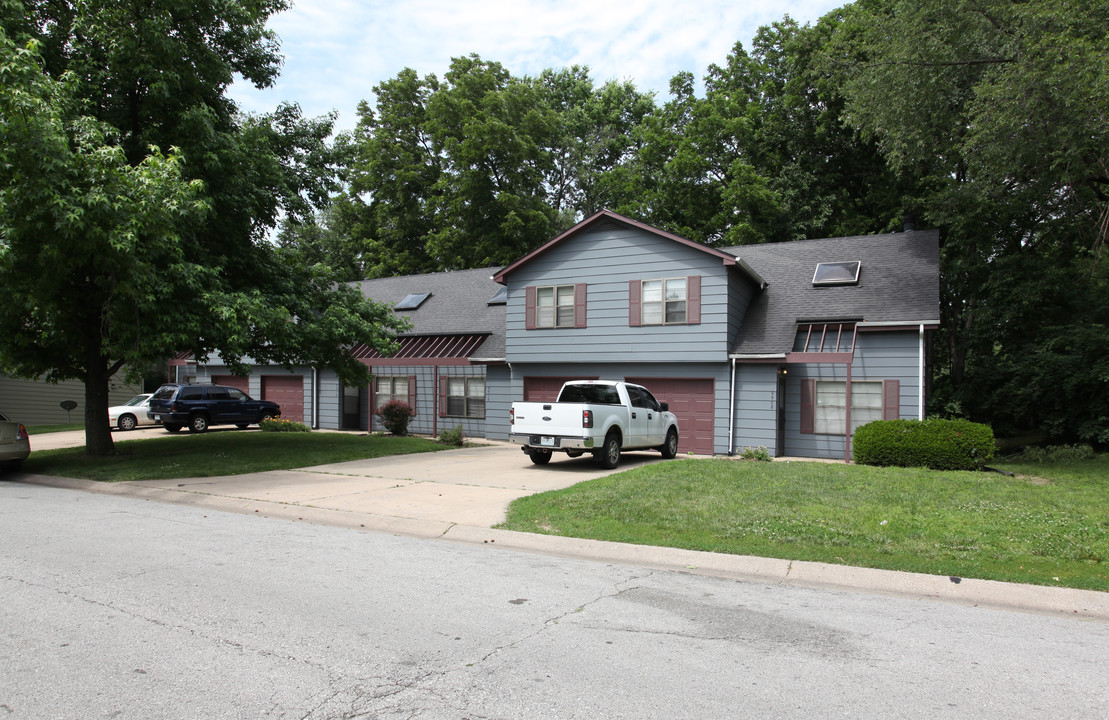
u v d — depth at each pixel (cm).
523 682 387
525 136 3438
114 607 513
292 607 518
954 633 486
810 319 1753
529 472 1321
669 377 1848
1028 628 500
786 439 1789
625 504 891
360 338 1661
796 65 2823
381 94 3809
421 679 389
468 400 2292
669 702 362
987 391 2164
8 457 1277
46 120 1044
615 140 4206
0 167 1071
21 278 1195
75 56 1341
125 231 1109
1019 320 2133
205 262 1408
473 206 3384
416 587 579
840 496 932
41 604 519
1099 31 1460
